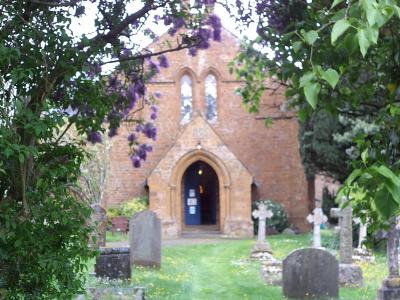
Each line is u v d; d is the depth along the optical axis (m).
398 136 4.12
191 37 7.33
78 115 5.22
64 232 4.59
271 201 29.50
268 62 6.30
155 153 29.50
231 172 27.97
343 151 20.41
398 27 4.29
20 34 4.51
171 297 11.11
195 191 31.94
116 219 26.58
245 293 11.98
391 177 2.19
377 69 5.44
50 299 4.66
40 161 4.69
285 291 11.55
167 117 29.78
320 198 31.98
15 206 4.47
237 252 20.27
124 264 12.13
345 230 13.48
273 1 6.26
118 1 5.52
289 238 25.64
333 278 11.51
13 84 4.26
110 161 28.39
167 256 18.50
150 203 27.58
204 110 30.11
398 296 10.55
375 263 16.44
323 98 5.82
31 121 4.23
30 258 4.55
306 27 5.09
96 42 5.23
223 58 30.14
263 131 29.92
